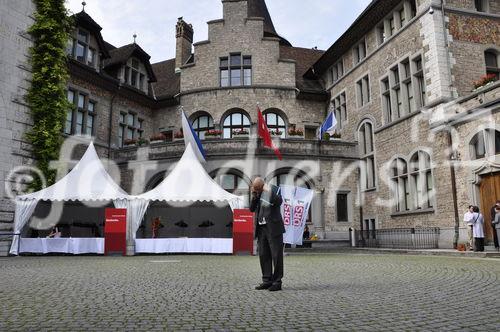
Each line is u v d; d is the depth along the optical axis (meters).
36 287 6.80
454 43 18.11
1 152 16.31
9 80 16.89
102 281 7.60
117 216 16.08
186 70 27.08
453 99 17.39
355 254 16.19
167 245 16.19
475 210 14.23
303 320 4.27
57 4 18.70
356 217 22.81
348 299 5.47
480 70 18.33
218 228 23.16
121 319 4.38
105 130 24.36
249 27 26.77
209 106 26.17
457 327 3.93
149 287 6.79
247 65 26.58
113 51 27.33
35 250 15.91
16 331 3.85
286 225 15.23
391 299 5.45
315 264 11.12
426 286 6.61
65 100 18.81
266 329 3.92
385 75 21.48
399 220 19.95
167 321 4.28
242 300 5.49
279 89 26.31
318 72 28.56
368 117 22.95
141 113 27.39
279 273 6.33
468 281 7.15
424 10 18.58
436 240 17.25
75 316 4.53
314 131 27.11
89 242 16.02
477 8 19.45
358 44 24.44
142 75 27.48
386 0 20.91
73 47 22.75
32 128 17.67
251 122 25.66
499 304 5.08
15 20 17.33
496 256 12.71
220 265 11.00
